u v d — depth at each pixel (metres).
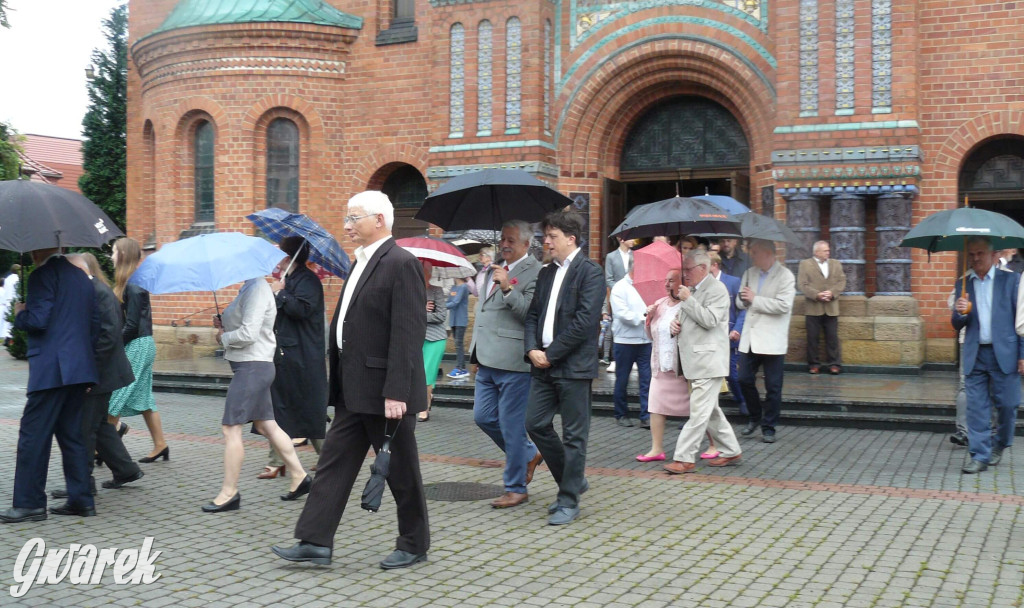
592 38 16.95
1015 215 16.28
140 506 7.61
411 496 5.96
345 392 5.81
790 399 11.82
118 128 25.64
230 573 5.85
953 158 14.91
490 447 10.30
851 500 7.70
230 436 7.48
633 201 19.55
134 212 21.06
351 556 6.23
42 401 7.06
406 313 5.75
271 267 7.45
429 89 18.08
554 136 17.23
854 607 5.22
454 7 17.19
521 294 7.52
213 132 18.86
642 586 5.60
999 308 8.70
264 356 7.67
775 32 15.73
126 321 8.82
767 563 6.03
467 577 5.78
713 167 16.97
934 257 14.88
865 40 14.60
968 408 8.84
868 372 14.59
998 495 7.84
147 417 9.27
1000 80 14.66
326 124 18.64
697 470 8.97
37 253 7.21
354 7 18.69
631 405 12.53
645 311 11.38
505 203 8.17
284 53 18.36
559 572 5.88
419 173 18.67
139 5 20.81
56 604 5.30
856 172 14.62
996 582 5.61
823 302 14.57
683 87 16.84
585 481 7.51
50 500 7.87
